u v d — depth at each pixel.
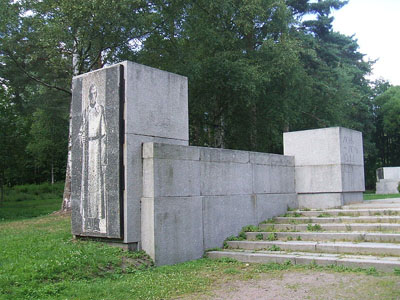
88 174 9.00
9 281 6.15
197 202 9.29
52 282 6.44
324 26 32.09
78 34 15.20
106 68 8.81
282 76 22.30
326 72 28.88
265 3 21.92
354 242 8.54
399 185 26.83
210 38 20.42
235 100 21.72
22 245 8.45
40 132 34.62
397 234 8.34
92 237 8.95
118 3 14.49
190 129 23.58
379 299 5.41
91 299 5.83
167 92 9.40
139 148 8.62
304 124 29.67
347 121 33.38
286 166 12.46
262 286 6.47
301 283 6.50
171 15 18.23
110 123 8.59
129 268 7.57
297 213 11.61
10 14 15.61
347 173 12.32
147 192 8.45
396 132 46.75
